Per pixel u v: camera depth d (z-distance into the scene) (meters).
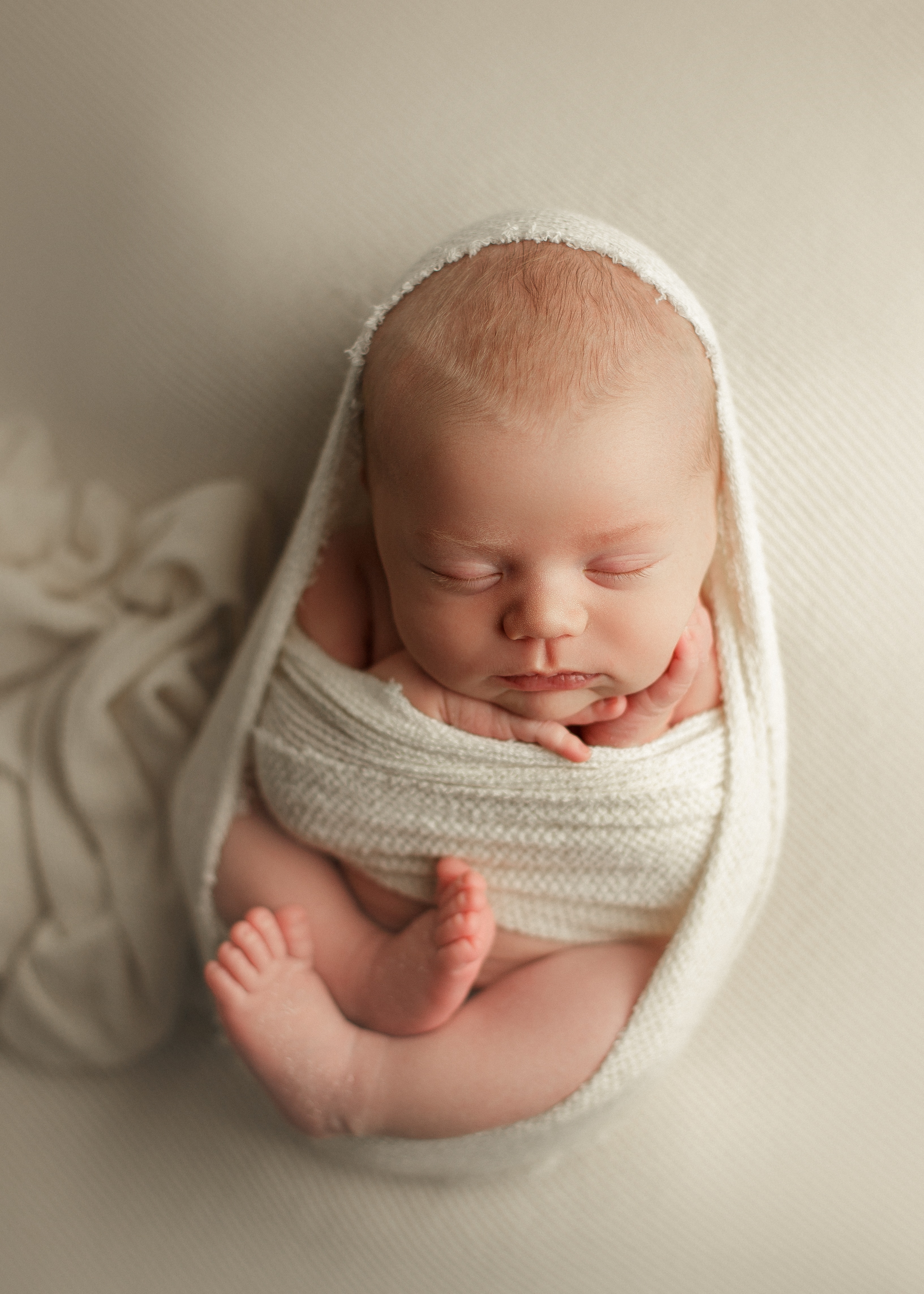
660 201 1.13
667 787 0.97
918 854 1.20
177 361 1.19
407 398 0.84
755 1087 1.21
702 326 0.90
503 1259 1.16
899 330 1.12
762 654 1.02
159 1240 1.16
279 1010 0.99
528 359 0.81
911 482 1.13
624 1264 1.16
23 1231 1.15
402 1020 0.99
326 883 1.07
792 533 1.14
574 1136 1.08
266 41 1.15
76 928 1.17
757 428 1.13
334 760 1.00
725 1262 1.16
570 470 0.80
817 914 1.21
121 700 1.20
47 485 1.24
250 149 1.15
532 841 0.99
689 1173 1.19
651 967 1.02
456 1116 0.99
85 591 1.24
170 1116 1.20
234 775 1.07
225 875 1.09
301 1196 1.18
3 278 1.19
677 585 0.89
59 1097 1.20
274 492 1.22
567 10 1.14
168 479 1.24
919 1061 1.20
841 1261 1.16
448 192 1.14
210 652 1.23
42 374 1.21
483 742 0.97
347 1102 0.99
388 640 1.07
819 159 1.13
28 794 1.19
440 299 0.86
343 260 1.14
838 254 1.12
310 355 1.16
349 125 1.15
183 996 1.22
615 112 1.13
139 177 1.16
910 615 1.16
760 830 1.02
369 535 1.10
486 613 0.88
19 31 1.16
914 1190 1.18
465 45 1.14
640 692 0.95
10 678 1.23
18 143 1.17
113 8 1.15
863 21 1.13
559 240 0.87
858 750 1.19
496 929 1.03
